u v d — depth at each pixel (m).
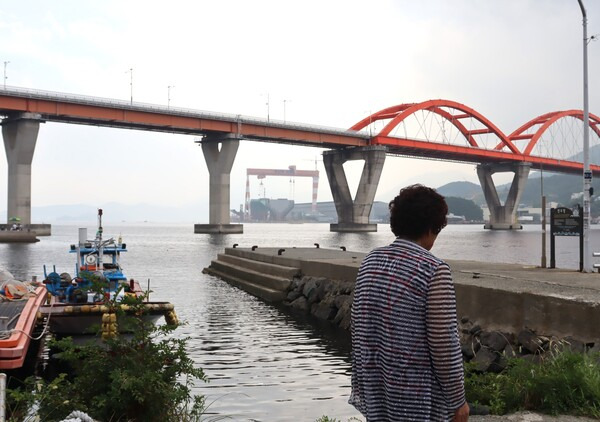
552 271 18.70
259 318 21.16
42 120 101.62
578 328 10.95
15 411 6.60
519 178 197.50
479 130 195.50
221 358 14.35
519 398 6.81
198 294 28.23
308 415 9.59
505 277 16.02
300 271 26.16
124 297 7.49
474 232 191.62
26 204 102.00
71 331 15.66
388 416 3.06
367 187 155.00
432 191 3.39
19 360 11.00
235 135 128.75
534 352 11.52
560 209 19.58
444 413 3.00
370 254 3.33
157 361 7.13
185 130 127.12
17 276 38.69
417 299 3.01
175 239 118.69
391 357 3.04
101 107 106.69
